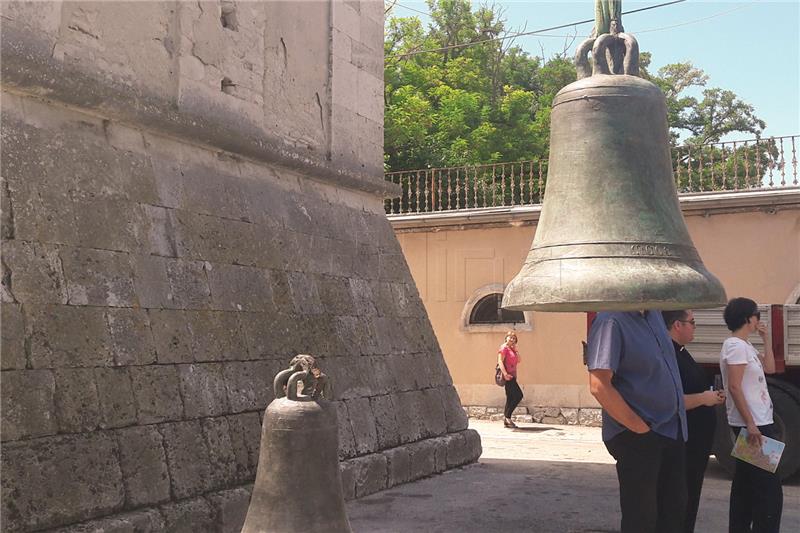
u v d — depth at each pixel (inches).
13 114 203.8
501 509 270.2
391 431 316.8
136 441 205.8
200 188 261.3
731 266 515.8
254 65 294.2
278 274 284.4
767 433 212.8
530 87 1175.6
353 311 321.7
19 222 194.2
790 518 260.7
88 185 218.2
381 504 276.2
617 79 136.5
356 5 360.8
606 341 158.1
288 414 160.9
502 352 540.7
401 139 840.3
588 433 513.0
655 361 161.2
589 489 307.1
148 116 240.5
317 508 160.1
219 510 220.5
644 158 134.4
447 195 686.5
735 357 214.7
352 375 303.7
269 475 161.0
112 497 195.5
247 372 251.8
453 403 372.2
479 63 1075.9
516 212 577.0
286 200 305.3
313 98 331.0
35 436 181.8
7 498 171.9
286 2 316.5
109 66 234.1
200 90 266.2
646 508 159.6
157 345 221.5
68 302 199.8
